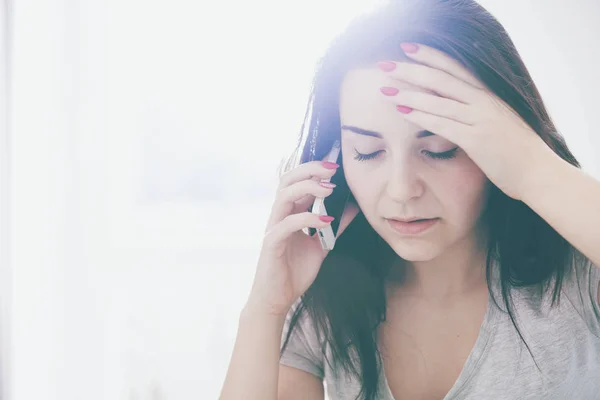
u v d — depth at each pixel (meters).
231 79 2.06
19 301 1.91
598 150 1.83
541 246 0.72
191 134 2.11
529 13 1.86
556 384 0.72
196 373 2.05
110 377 2.04
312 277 0.74
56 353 1.98
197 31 2.07
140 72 2.10
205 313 2.07
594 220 0.57
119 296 2.07
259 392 0.69
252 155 2.08
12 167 1.90
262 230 2.09
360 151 0.64
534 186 0.59
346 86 0.64
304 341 0.80
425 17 0.63
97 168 2.04
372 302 0.77
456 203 0.63
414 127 0.61
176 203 2.13
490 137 0.59
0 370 1.88
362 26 0.64
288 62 1.96
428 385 0.76
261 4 1.99
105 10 2.06
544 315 0.72
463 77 0.62
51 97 1.98
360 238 0.77
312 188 0.70
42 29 1.96
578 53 1.84
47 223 1.97
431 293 0.75
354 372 0.77
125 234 2.11
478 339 0.73
